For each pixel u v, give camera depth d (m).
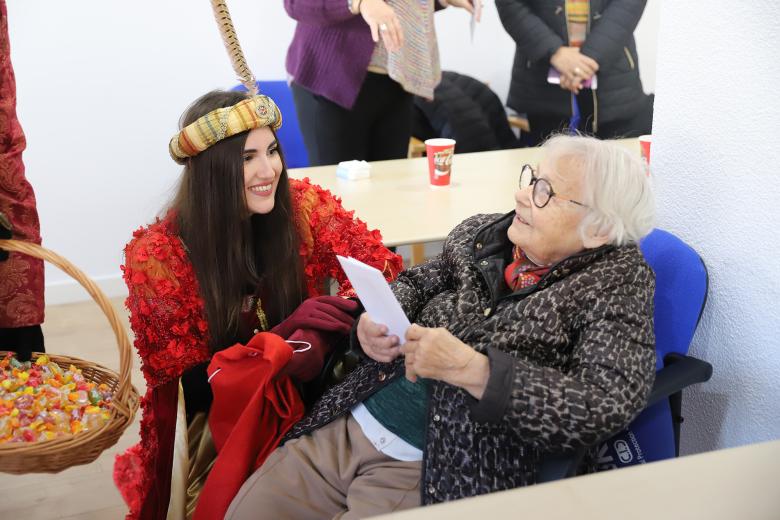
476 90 3.76
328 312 1.61
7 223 1.39
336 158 2.93
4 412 1.31
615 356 1.25
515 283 1.46
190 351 1.58
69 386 1.43
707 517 0.69
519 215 1.41
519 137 4.02
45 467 1.29
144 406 1.57
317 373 1.58
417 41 2.75
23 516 2.09
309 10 2.60
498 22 3.99
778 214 1.34
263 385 1.45
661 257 1.50
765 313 1.40
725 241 1.46
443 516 0.69
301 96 2.90
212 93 1.58
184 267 1.56
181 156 1.55
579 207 1.33
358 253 1.79
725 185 1.44
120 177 3.50
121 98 3.41
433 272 1.63
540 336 1.33
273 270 1.68
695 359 1.42
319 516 1.42
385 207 2.18
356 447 1.45
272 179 1.59
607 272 1.34
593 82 3.13
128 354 1.34
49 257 1.32
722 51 1.39
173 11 3.38
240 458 1.45
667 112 1.55
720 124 1.42
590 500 0.71
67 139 3.38
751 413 1.46
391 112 2.96
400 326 1.34
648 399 1.29
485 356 1.25
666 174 1.58
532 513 0.69
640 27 3.67
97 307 3.48
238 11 3.50
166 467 1.55
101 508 2.13
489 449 1.30
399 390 1.46
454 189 2.35
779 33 1.28
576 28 3.12
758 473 0.75
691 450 1.65
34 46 3.23
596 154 1.34
